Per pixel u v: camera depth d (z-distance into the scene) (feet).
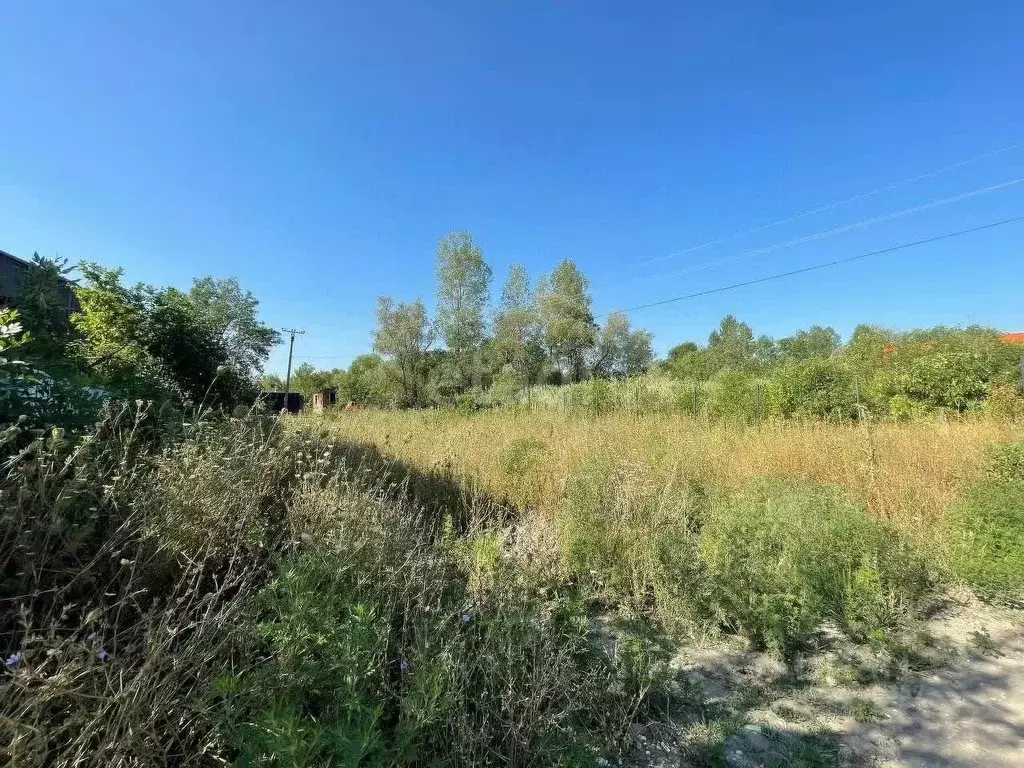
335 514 11.07
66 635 6.68
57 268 15.24
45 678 5.03
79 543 7.07
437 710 6.57
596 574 13.32
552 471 21.90
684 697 9.39
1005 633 11.85
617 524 13.99
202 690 6.03
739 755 7.98
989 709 9.11
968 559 13.80
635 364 146.92
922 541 15.11
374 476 17.44
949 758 7.89
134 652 6.60
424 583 9.44
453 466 22.57
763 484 17.83
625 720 8.16
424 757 6.49
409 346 130.93
